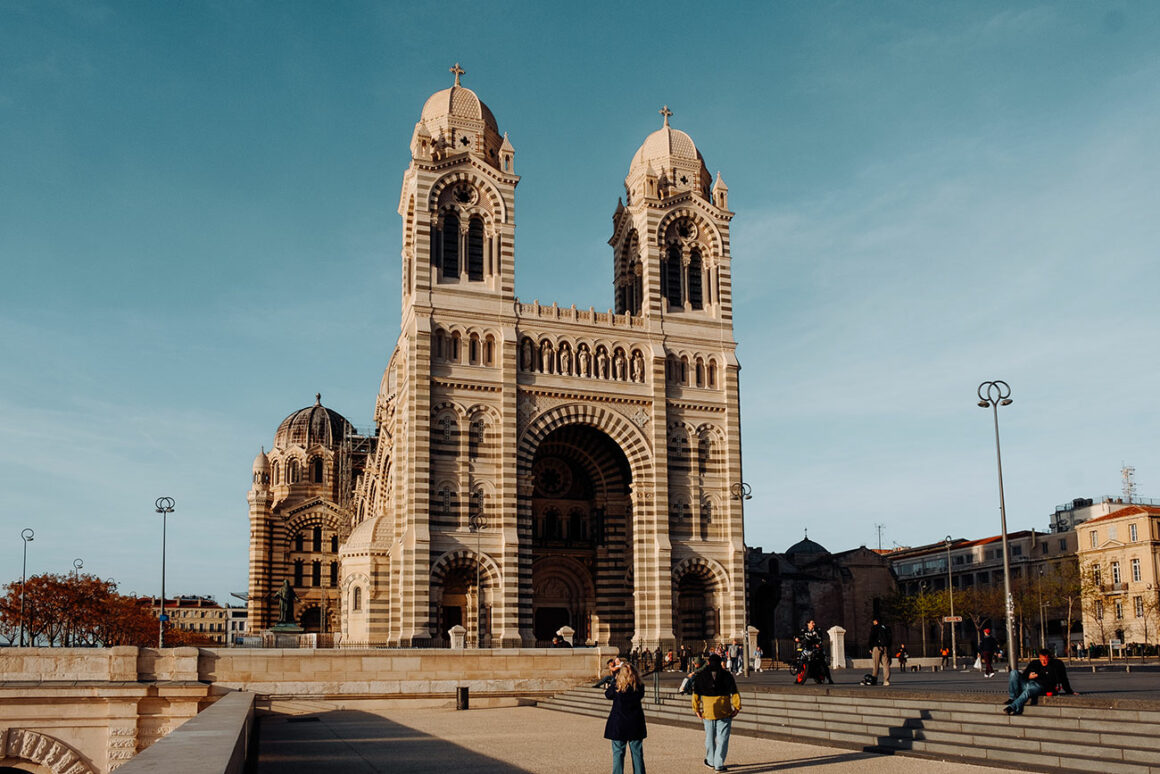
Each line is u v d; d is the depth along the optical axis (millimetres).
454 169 95062
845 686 48719
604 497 102188
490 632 88375
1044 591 132750
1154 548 133250
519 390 93188
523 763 35562
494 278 94812
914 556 188125
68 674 57219
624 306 105500
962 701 38125
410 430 88438
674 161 104375
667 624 92812
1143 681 53406
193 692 56844
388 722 54500
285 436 155125
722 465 99500
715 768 32719
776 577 130375
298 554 144750
